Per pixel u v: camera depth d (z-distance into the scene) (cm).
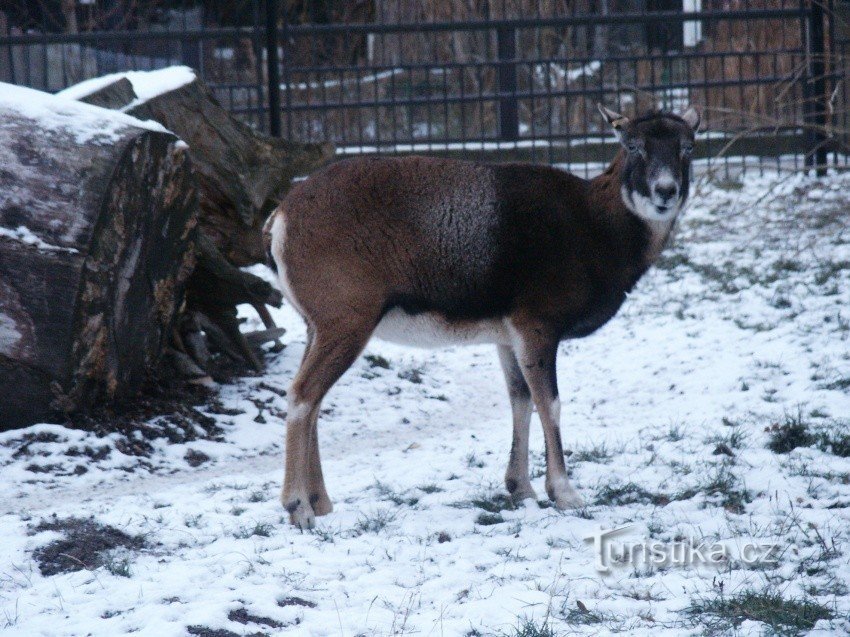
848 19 2662
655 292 1848
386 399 1392
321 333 917
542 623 696
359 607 730
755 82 2503
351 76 3275
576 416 1319
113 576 777
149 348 1238
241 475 1095
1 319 1064
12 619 703
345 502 997
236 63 3056
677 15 2489
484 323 959
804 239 2019
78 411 1135
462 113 2527
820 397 1240
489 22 2475
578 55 3109
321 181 929
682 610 711
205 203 1403
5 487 1001
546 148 2633
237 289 1355
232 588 753
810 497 946
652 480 1026
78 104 1127
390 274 921
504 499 991
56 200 1062
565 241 949
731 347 1498
